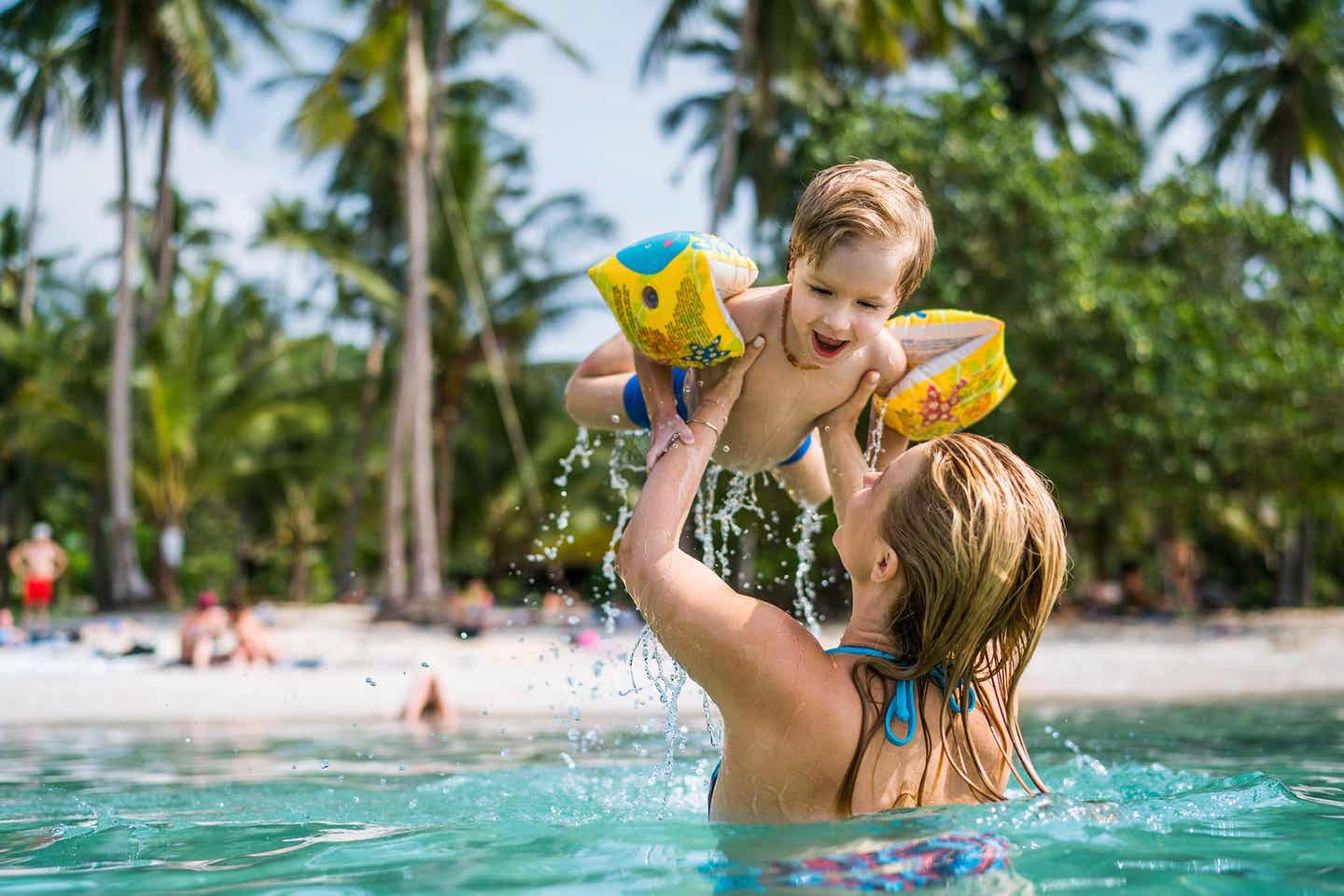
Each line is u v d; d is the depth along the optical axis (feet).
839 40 81.20
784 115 87.61
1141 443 54.85
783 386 8.75
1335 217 88.07
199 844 7.87
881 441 9.62
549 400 98.37
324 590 134.21
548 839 7.50
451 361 90.53
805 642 6.75
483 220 86.74
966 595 6.46
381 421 107.34
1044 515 6.72
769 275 62.44
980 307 55.01
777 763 6.66
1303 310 61.46
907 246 7.71
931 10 75.87
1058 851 6.30
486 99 83.35
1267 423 57.06
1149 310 55.11
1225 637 47.01
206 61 75.41
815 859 6.03
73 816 9.70
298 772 13.61
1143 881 5.70
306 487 117.91
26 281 98.37
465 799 10.24
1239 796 8.16
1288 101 95.91
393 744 17.13
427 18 74.28
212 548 136.67
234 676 29.58
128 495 72.69
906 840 6.31
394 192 88.12
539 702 24.13
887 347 9.04
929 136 57.93
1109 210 62.28
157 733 19.56
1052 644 43.83
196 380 87.97
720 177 65.36
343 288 91.30
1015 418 54.60
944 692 6.77
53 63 79.92
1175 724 17.99
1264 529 93.71
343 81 77.87
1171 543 77.97
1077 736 16.08
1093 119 101.96
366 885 6.23
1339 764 12.28
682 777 11.50
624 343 10.28
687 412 9.21
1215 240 65.41
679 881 5.90
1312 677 28.66
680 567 6.91
